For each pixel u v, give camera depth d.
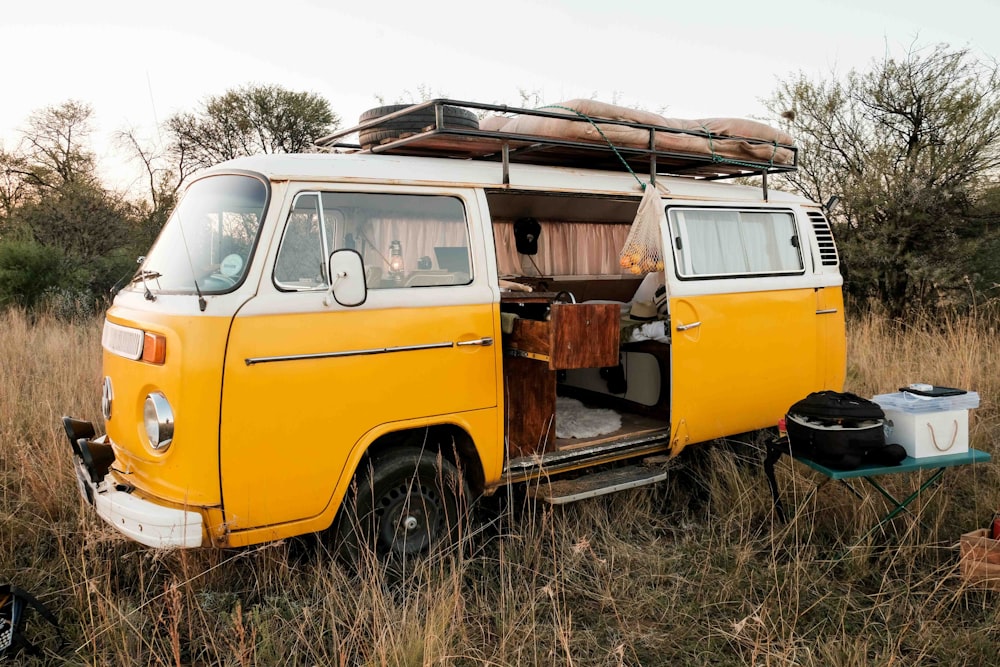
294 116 17.59
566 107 4.46
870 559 4.14
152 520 3.08
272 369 3.27
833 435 4.13
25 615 3.37
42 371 7.11
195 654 3.21
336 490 3.48
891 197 11.28
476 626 3.40
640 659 3.28
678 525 4.66
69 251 14.40
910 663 3.21
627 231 6.64
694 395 4.79
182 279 3.54
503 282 4.66
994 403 6.72
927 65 11.57
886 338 8.89
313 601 3.52
